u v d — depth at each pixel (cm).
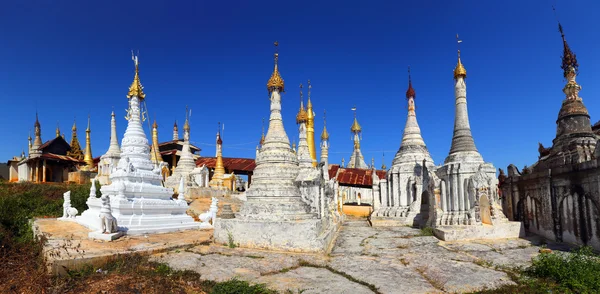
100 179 4306
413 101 3856
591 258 1337
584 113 2398
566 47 2539
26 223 2108
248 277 1248
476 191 2333
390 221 3198
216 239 1841
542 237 2172
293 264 1456
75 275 1223
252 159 6825
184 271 1289
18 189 3300
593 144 2295
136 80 2536
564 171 1941
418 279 1263
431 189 2670
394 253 1719
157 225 2136
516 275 1298
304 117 3753
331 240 2092
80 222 2291
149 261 1401
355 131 7444
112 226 1805
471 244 1973
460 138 2734
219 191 4647
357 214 4856
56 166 5144
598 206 1656
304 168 2425
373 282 1213
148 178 2305
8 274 1265
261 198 1967
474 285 1179
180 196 2448
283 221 1759
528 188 2395
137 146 2416
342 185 5172
